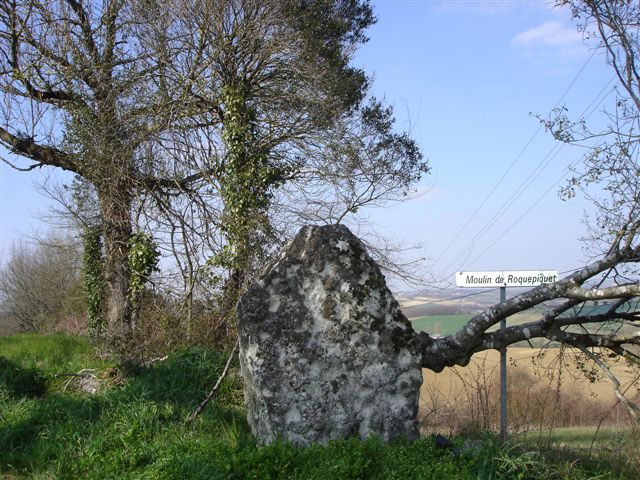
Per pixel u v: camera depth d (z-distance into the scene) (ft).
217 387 30.19
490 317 28.45
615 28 29.81
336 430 25.02
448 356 28.68
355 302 25.95
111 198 55.11
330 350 25.54
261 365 25.18
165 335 46.42
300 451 23.13
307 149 63.57
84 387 36.68
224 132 57.57
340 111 66.13
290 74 63.36
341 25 70.23
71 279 91.15
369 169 64.39
